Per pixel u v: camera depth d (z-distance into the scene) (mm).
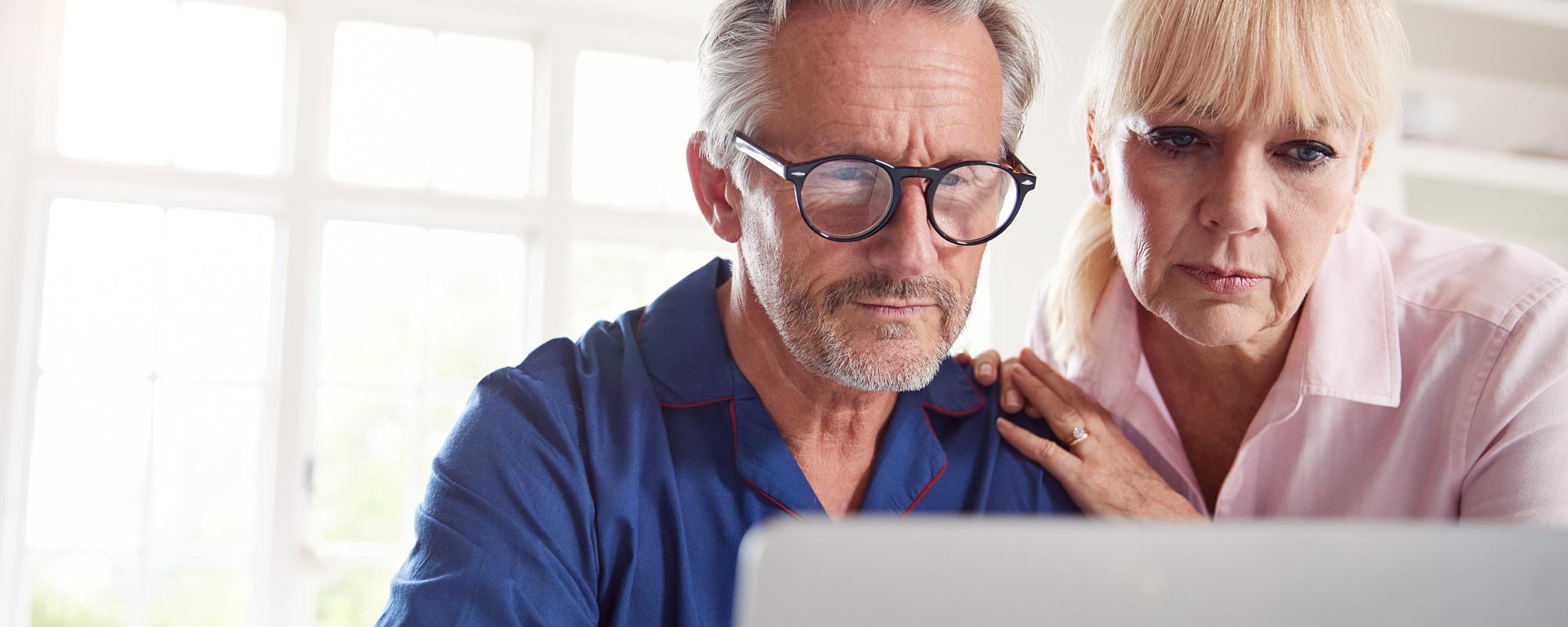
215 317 3188
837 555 438
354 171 3324
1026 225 3271
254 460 3180
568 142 3441
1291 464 1253
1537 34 3119
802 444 1114
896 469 1135
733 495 1083
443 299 3381
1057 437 1244
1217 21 1009
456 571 952
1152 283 1113
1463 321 1166
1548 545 473
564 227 3412
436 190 3326
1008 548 444
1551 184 3059
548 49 3467
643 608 1040
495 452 1014
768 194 1004
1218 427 1312
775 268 1009
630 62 3586
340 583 3211
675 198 3621
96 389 3109
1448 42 3178
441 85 3420
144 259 3158
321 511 3230
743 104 1016
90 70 3160
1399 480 1209
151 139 3189
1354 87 1024
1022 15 1082
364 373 3303
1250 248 1060
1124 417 1318
